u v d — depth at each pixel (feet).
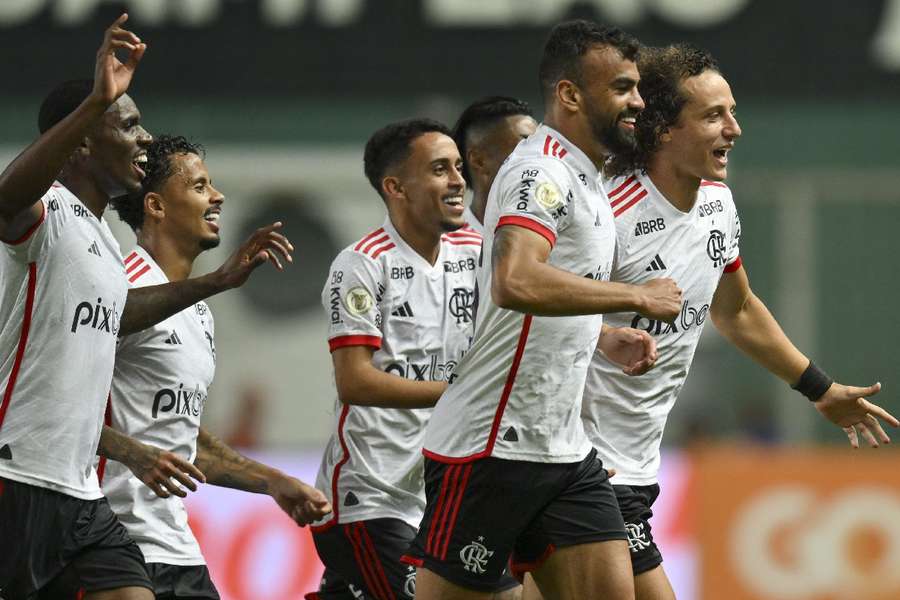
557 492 60.95
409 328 74.43
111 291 61.05
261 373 158.81
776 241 161.38
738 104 166.40
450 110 167.53
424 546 61.93
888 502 117.08
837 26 165.37
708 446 149.79
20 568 58.95
